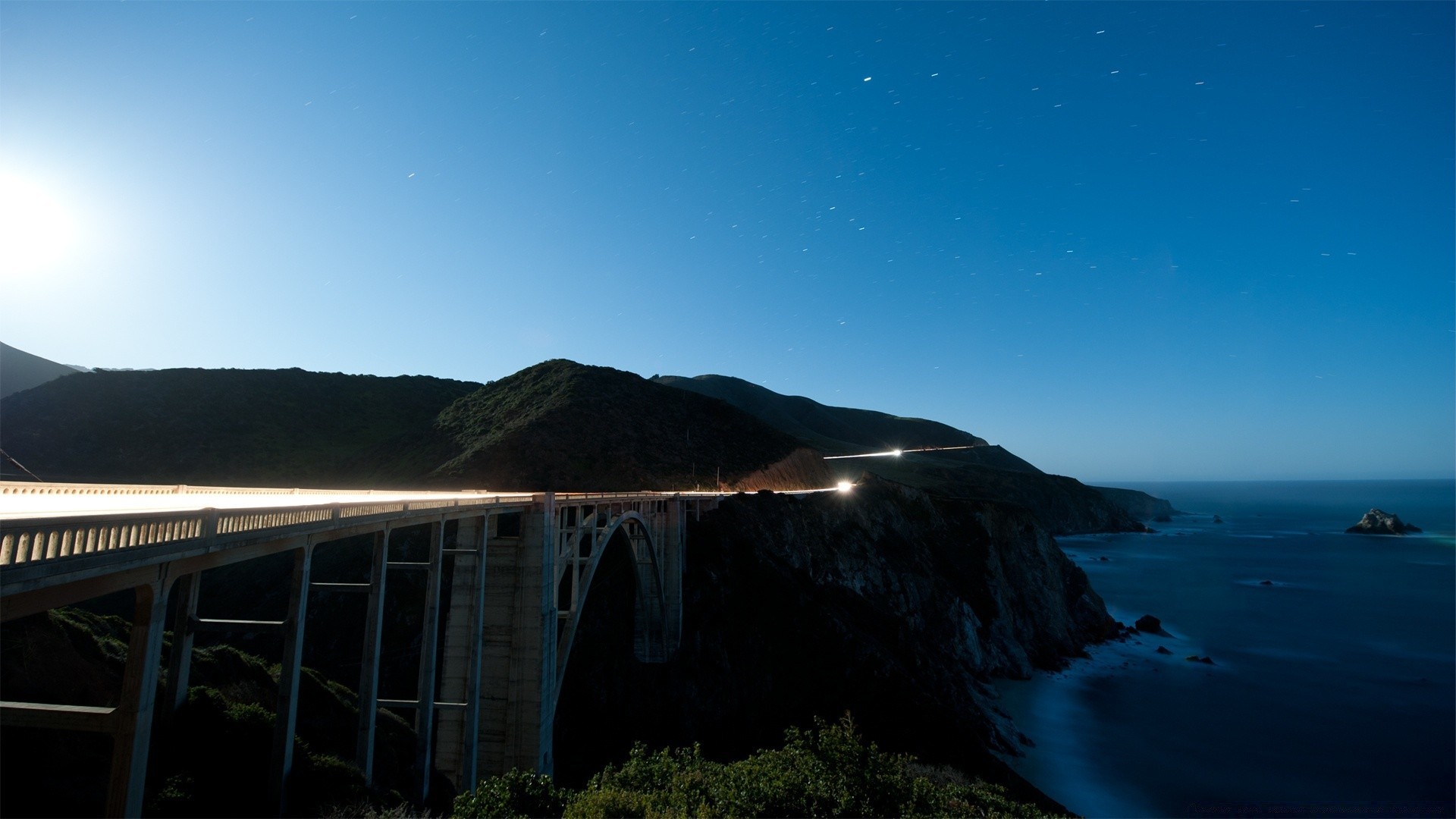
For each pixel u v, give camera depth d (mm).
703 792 17250
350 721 21547
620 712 40750
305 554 13680
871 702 43188
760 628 47656
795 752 19516
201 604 46000
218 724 14820
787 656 46375
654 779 18594
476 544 24922
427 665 20078
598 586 45844
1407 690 50625
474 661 24484
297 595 13609
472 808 16250
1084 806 34031
